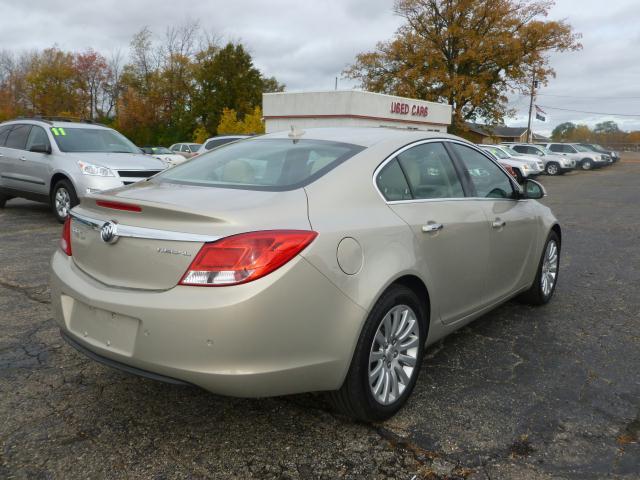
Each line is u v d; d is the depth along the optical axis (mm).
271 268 2295
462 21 38000
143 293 2398
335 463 2500
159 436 2693
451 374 3438
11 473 2375
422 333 3047
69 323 2736
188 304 2264
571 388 3266
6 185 9703
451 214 3344
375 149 3117
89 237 2688
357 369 2609
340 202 2725
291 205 2555
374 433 2750
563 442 2686
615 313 4711
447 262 3242
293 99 23156
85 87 54719
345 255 2537
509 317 4566
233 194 2670
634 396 3174
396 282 2848
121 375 3336
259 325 2271
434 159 3512
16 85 60250
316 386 2514
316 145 3197
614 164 42000
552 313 4688
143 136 49250
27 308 4512
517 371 3496
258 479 2381
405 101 25391
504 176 4262
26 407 2938
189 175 3195
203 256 2285
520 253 4258
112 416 2869
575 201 14859
